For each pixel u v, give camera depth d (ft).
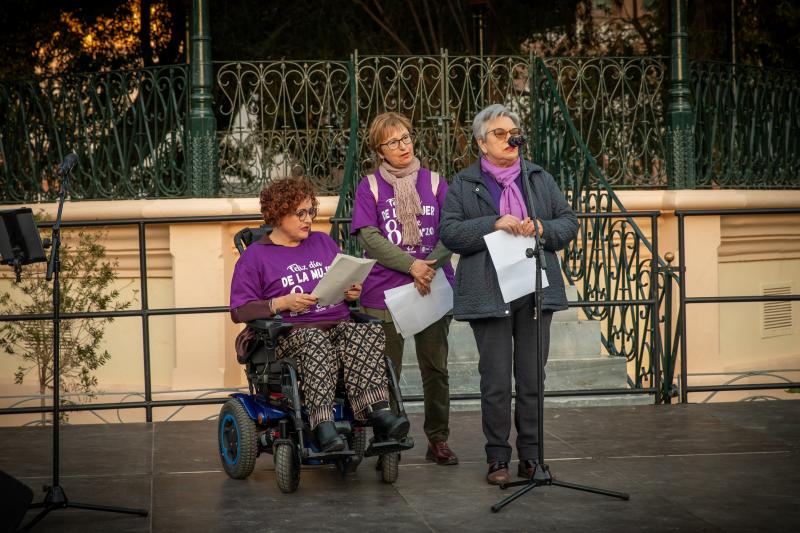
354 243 24.00
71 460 17.63
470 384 24.36
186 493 15.55
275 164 29.63
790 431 19.42
